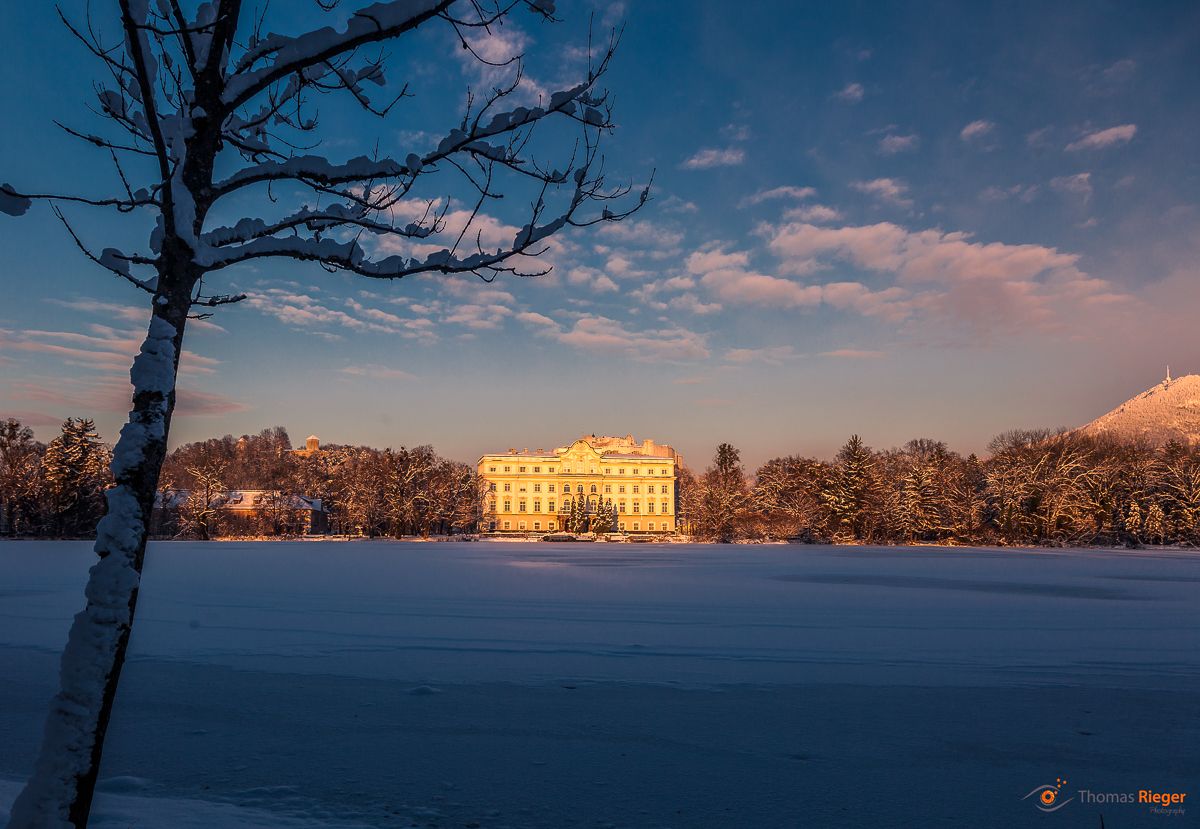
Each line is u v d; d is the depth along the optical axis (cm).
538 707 1284
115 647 425
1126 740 1114
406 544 9681
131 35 417
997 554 7775
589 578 3941
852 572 4650
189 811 813
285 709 1266
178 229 459
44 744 405
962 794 902
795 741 1106
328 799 867
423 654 1730
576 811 839
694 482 16988
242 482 16700
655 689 1410
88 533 9081
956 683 1468
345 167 549
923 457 13800
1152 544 10588
